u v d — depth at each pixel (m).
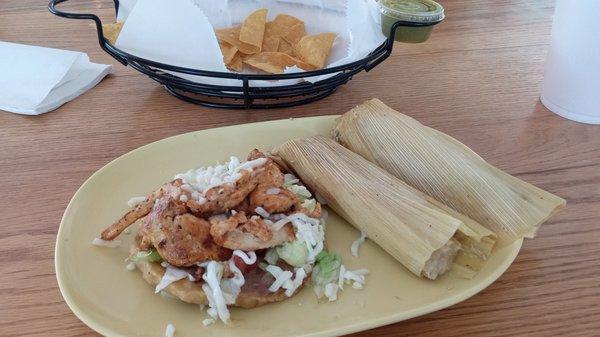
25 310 0.22
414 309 0.21
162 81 0.35
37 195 0.29
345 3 0.42
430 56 0.45
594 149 0.34
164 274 0.22
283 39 0.41
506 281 0.24
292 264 0.23
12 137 0.33
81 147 0.33
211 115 0.36
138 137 0.34
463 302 0.23
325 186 0.27
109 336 0.20
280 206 0.24
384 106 0.33
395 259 0.25
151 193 0.26
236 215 0.23
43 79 0.37
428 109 0.38
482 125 0.36
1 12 0.50
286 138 0.32
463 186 0.28
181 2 0.33
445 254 0.24
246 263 0.22
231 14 0.44
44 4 0.52
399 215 0.25
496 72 0.43
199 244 0.22
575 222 0.28
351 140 0.31
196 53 0.34
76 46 0.44
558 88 0.37
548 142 0.35
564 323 0.22
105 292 0.22
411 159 0.30
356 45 0.35
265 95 0.34
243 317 0.21
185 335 0.20
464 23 0.51
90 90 0.39
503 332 0.22
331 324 0.21
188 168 0.29
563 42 0.35
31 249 0.25
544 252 0.26
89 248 0.24
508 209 0.26
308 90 0.35
